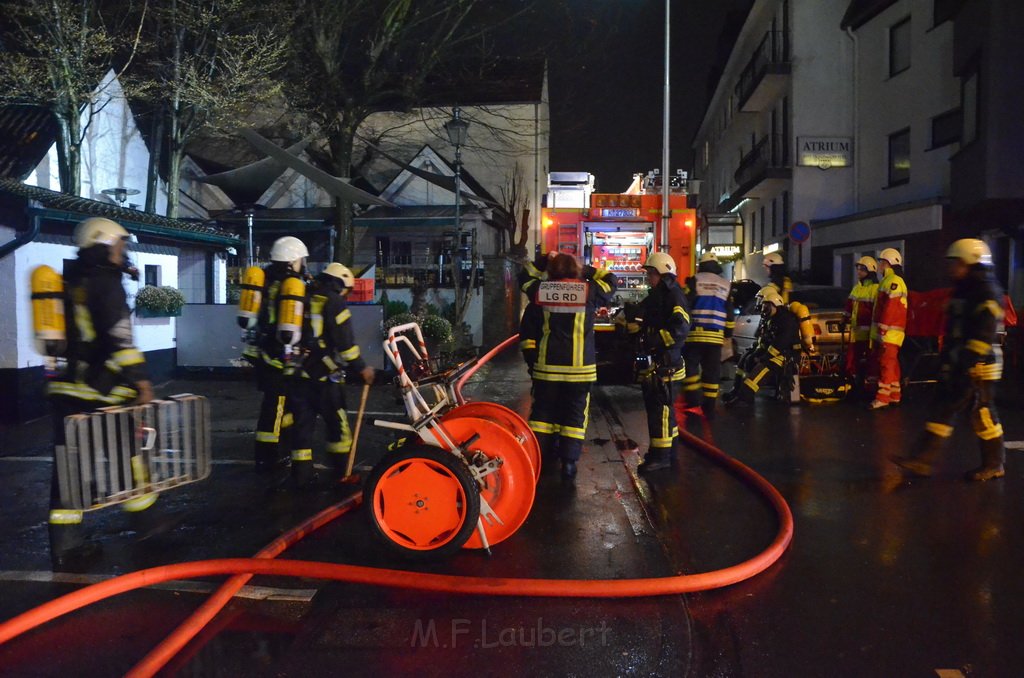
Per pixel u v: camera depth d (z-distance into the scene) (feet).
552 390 19.20
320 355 18.31
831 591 13.09
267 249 85.46
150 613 12.09
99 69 41.60
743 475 20.04
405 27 60.29
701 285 28.78
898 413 29.58
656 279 21.07
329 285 18.45
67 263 14.05
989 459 19.74
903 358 32.40
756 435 25.79
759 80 76.69
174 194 50.24
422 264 81.10
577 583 12.55
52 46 39.19
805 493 18.97
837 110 72.38
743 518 17.02
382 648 11.02
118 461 14.06
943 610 12.34
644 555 14.70
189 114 51.31
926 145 61.26
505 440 14.55
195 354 38.14
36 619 10.96
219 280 44.01
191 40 50.24
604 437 25.81
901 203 64.75
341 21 58.23
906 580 13.55
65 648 10.98
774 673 10.44
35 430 26.02
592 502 18.16
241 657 10.76
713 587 12.98
